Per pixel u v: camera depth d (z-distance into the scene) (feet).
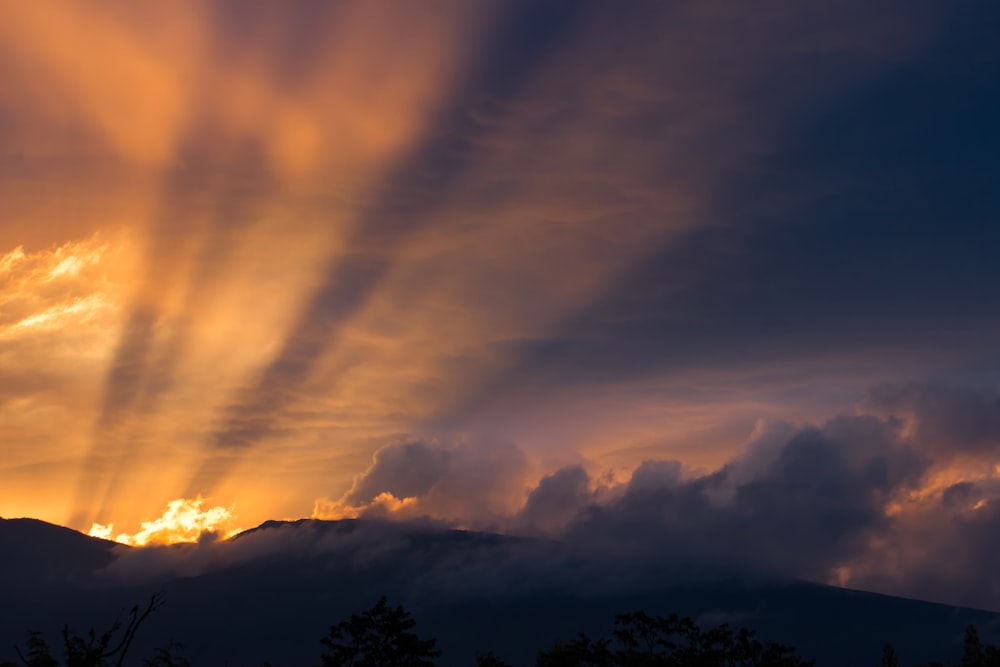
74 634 126.62
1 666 122.11
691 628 301.84
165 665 127.65
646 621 302.66
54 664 123.13
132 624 127.13
